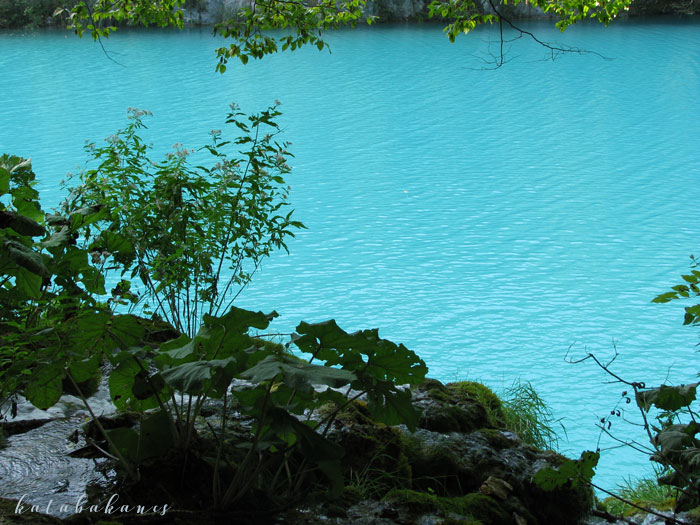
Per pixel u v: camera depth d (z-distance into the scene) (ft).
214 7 148.25
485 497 9.78
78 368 8.82
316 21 22.84
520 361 32.30
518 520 9.64
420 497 9.37
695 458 8.31
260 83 104.17
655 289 40.78
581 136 78.54
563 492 10.39
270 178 16.58
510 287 41.32
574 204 57.31
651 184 62.03
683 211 55.11
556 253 47.06
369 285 41.57
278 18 22.44
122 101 90.99
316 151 73.46
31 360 8.59
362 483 9.73
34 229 9.65
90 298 10.48
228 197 16.37
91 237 14.44
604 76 107.34
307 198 59.62
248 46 22.70
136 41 135.74
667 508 11.09
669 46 124.98
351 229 51.55
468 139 78.18
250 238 16.61
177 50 126.00
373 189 61.52
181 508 8.18
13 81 104.22
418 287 41.27
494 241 49.24
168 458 8.60
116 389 8.68
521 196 59.62
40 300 10.18
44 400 8.77
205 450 9.02
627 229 51.44
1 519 7.39
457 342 34.55
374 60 120.67
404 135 79.61
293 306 38.75
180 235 15.60
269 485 8.84
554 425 26.09
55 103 90.53
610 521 10.52
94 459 9.05
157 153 68.49
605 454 23.56
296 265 44.50
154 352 9.18
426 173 66.08
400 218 54.24
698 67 109.40
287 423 7.71
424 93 98.84
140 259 15.29
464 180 64.34
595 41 131.13
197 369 7.56
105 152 15.98
